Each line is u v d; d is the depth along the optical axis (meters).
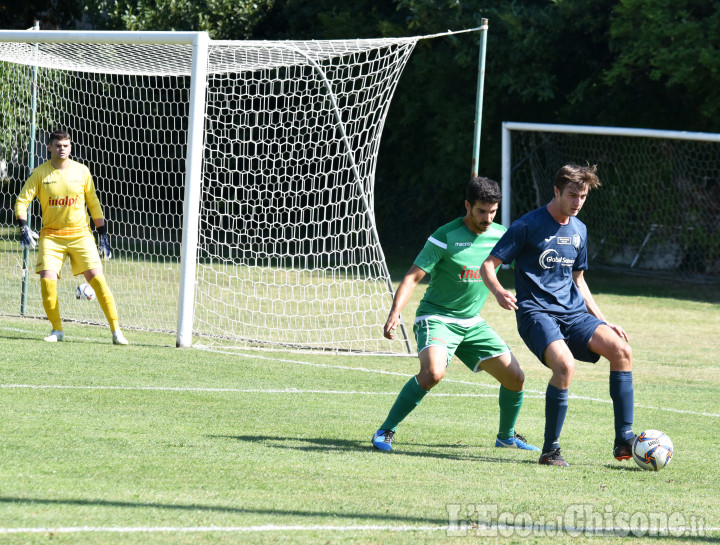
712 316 41.34
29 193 26.14
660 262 58.88
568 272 15.98
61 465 13.49
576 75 61.16
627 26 52.28
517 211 64.38
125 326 31.47
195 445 15.37
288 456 14.96
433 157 67.94
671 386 25.33
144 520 10.92
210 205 60.81
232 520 11.11
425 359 15.94
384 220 74.00
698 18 52.34
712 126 55.91
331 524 11.16
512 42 57.59
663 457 15.17
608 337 15.59
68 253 26.70
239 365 24.88
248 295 39.25
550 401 15.31
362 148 32.16
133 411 18.06
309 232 63.34
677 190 57.12
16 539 9.97
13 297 36.62
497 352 16.47
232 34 67.12
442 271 16.28
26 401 18.28
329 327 34.53
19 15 69.62
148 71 36.00
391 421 16.16
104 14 66.81
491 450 16.62
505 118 62.94
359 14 65.50
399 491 13.00
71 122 44.34
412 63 63.84
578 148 61.09
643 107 58.59
